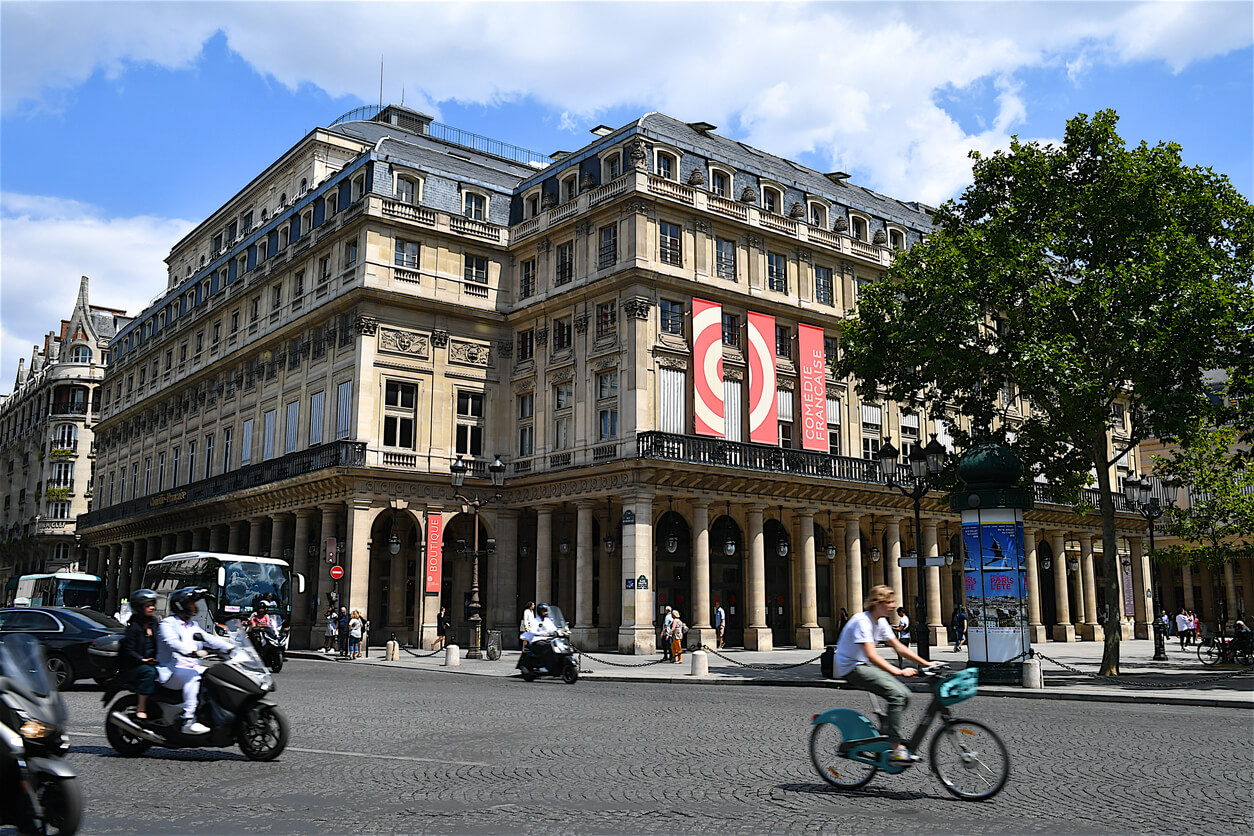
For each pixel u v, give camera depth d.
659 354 40.50
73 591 51.84
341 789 9.62
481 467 44.75
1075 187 27.61
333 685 23.19
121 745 11.67
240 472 50.41
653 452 38.28
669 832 7.78
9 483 98.06
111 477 72.75
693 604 39.12
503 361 46.41
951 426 29.86
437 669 30.69
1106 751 12.14
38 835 7.38
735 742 13.02
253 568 35.16
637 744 12.82
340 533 45.91
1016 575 22.97
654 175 41.16
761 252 44.53
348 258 44.94
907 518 47.41
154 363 67.12
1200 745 12.68
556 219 44.88
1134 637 58.66
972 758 9.09
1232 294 24.34
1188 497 63.84
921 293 28.16
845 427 46.94
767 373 43.53
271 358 51.03
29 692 7.63
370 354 42.66
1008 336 26.67
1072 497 30.14
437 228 44.88
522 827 7.96
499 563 44.16
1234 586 64.38
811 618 42.22
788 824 8.05
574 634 39.69
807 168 53.94
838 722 9.62
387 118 60.97
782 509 44.38
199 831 7.87
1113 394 27.06
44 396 91.25
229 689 11.33
